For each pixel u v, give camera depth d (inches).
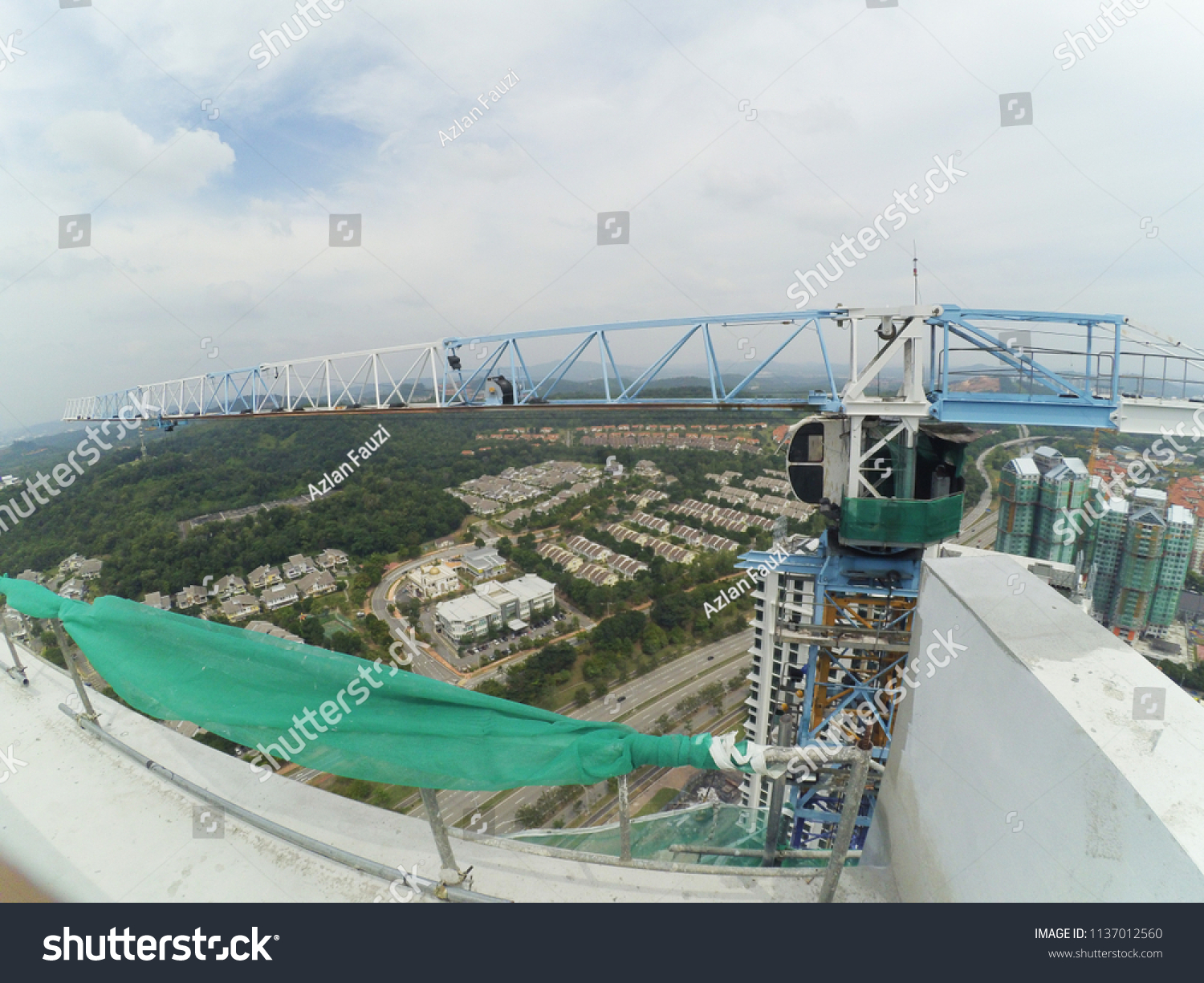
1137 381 585.3
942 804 148.5
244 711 173.3
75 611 211.5
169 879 166.2
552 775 153.9
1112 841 97.1
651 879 165.2
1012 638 130.3
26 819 190.1
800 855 202.2
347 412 1186.0
